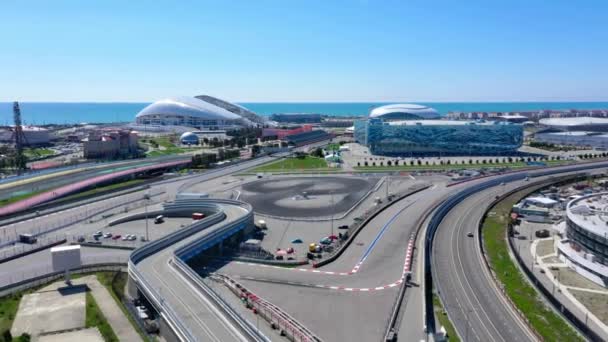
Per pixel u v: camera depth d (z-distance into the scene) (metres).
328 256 94.12
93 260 91.81
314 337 61.91
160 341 62.31
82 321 66.31
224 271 88.50
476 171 194.12
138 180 177.00
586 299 77.50
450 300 76.31
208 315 62.53
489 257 97.75
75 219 121.38
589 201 111.19
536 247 104.06
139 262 82.50
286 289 78.81
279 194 152.75
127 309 70.44
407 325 64.88
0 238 104.25
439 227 118.06
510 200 147.12
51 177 163.62
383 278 82.56
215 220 108.06
